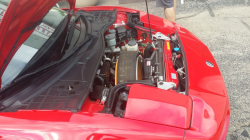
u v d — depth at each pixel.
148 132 1.49
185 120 1.49
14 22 1.52
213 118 1.61
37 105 1.66
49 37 2.04
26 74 1.74
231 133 2.23
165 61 2.14
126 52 2.26
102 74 2.12
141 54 2.59
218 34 3.78
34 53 1.88
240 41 3.54
